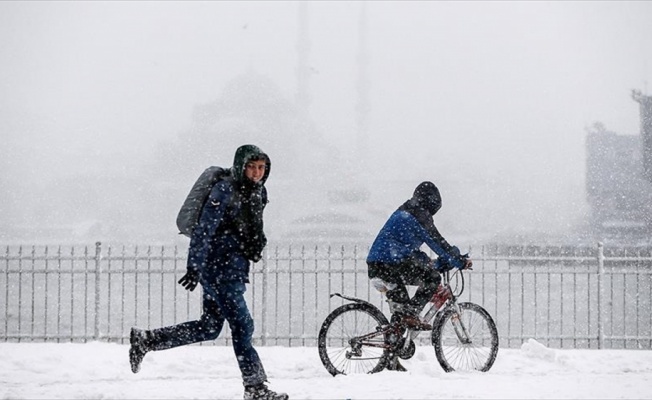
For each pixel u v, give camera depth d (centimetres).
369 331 2419
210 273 1780
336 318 2291
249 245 1803
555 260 3192
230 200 1762
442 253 2297
